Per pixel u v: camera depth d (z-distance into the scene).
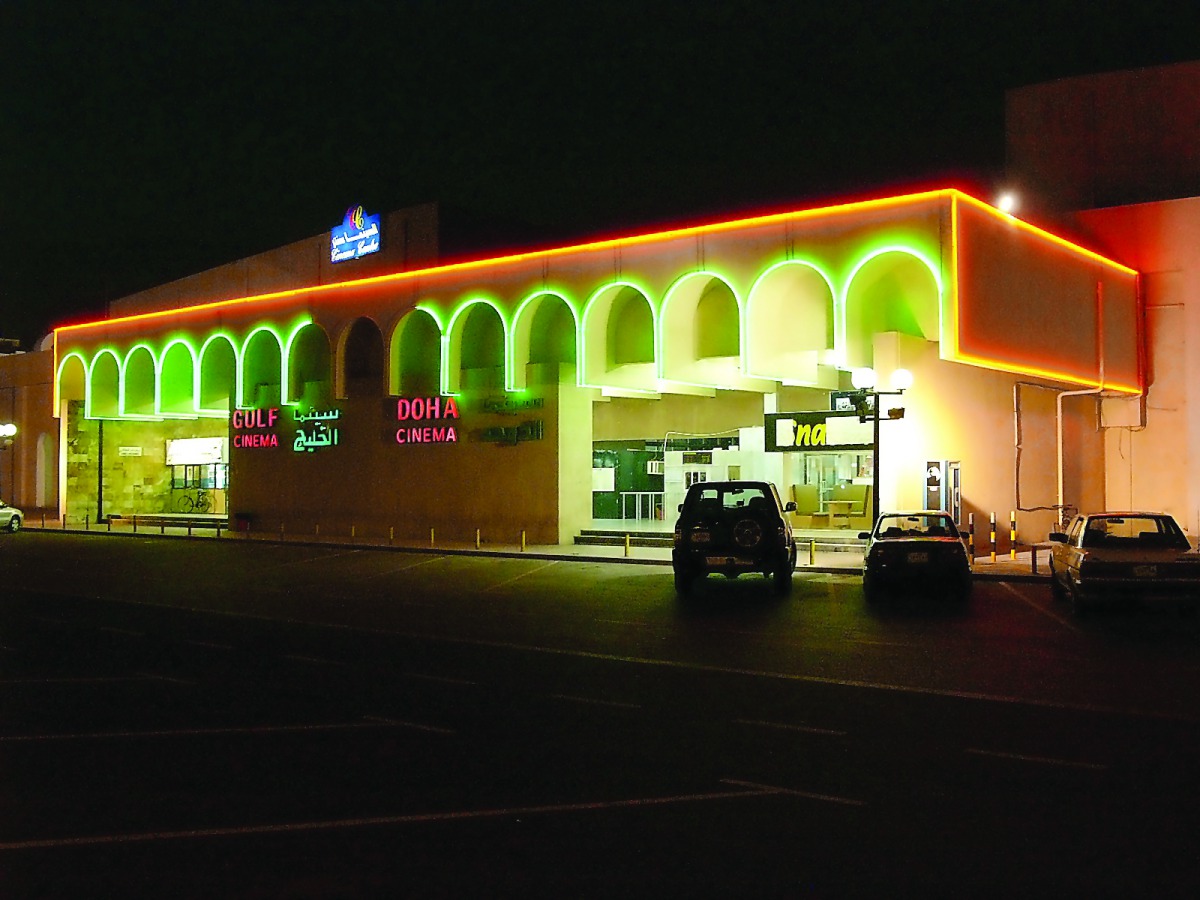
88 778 7.80
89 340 45.88
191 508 51.19
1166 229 34.53
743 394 35.03
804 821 6.68
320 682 11.72
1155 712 9.96
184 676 12.10
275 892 5.54
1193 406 33.97
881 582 18.73
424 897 5.46
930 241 24.48
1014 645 14.07
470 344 34.56
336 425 37.53
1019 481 29.92
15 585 22.78
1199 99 37.97
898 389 23.59
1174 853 6.05
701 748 8.64
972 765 8.05
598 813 6.88
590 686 11.41
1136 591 15.78
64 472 48.53
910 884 5.60
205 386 41.72
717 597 19.95
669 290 28.77
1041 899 5.39
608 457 38.78
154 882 5.70
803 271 27.11
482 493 33.53
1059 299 29.39
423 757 8.38
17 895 5.52
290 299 38.47
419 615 17.66
